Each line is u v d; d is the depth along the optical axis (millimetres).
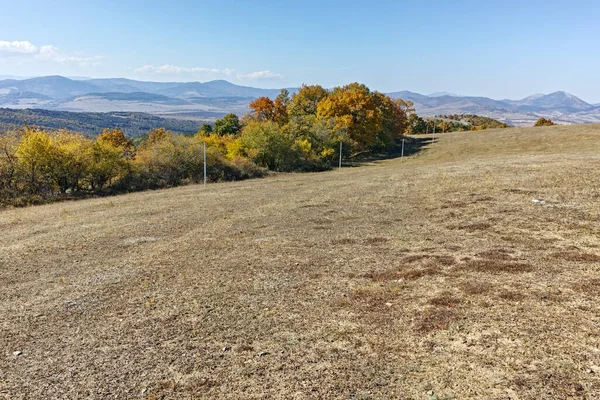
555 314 4855
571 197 11898
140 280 7957
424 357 4293
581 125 62094
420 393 3697
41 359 5016
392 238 9789
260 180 33094
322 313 5715
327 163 50312
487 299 5492
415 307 5543
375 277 7004
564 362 3875
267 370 4363
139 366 4664
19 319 6391
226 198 20500
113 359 4879
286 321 5559
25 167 26922
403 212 13141
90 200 24562
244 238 11117
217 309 6191
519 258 7148
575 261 6703
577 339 4250
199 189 27000
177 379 4328
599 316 4691
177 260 9273
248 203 18188
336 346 4742
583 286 5578
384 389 3822
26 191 27047
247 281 7398
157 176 33188
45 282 8367
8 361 5012
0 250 11695
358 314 5559
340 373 4168
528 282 5945
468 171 20625
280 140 45469
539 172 17031
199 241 11148
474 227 10023
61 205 22828
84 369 4691
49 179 28266
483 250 7934
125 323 5930
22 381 4512
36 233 14352
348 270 7578
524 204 11820
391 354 4434
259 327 5445
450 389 3697
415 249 8617
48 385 4398
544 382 3615
